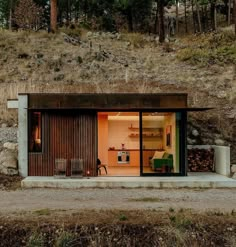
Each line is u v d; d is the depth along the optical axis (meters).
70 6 43.75
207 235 8.57
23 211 9.73
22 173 14.64
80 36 31.66
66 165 14.27
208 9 45.75
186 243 8.45
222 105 19.64
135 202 10.91
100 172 15.28
